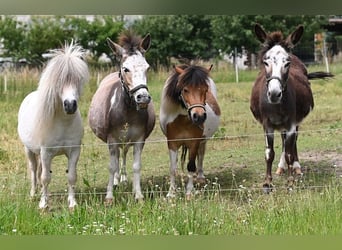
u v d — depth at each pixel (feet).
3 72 70.49
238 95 62.95
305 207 24.13
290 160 30.86
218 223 23.11
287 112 30.14
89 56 86.94
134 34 28.53
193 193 27.91
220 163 37.27
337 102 58.13
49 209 27.37
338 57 94.63
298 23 90.33
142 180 34.06
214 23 91.30
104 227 23.20
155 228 22.82
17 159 38.63
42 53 85.97
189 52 92.07
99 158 39.63
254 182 32.68
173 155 29.37
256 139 43.78
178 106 28.60
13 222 23.59
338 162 36.24
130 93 27.04
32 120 27.86
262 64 30.50
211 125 30.55
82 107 55.31
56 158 40.27
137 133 28.58
